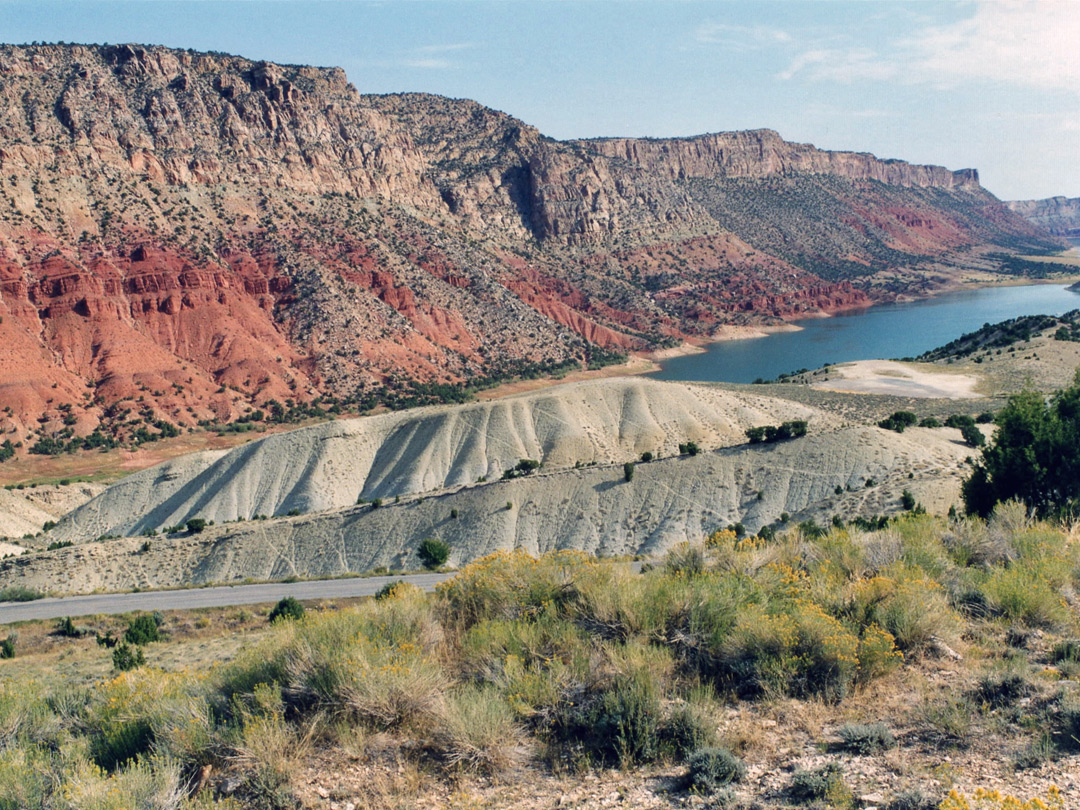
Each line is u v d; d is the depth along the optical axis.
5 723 9.02
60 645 34.09
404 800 6.79
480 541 52.62
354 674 8.23
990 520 14.33
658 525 52.19
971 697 7.57
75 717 9.55
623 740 7.13
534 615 10.09
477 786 6.96
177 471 81.00
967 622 9.65
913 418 74.06
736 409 84.06
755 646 8.59
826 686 8.06
